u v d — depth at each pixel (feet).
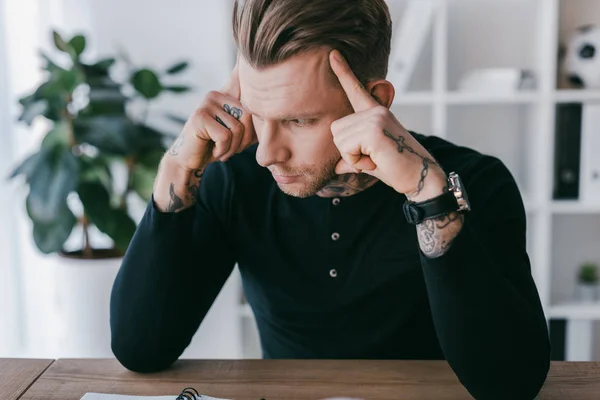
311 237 3.98
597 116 7.88
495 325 3.14
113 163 8.47
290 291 4.01
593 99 8.03
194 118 3.49
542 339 3.27
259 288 4.10
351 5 3.04
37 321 9.39
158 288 3.59
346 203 3.91
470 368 3.20
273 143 3.20
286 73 3.02
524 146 8.54
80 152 7.84
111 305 3.68
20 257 9.29
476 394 3.25
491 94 7.76
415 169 3.08
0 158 8.76
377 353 3.99
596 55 7.82
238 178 4.12
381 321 3.97
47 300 9.39
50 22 8.85
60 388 3.35
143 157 7.69
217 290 4.06
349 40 3.05
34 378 3.47
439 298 3.15
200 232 3.94
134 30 8.83
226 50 8.77
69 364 3.65
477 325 3.14
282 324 4.08
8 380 3.44
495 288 3.13
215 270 4.01
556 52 7.70
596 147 7.94
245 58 3.05
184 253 3.65
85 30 8.85
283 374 3.46
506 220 3.78
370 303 3.95
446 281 3.11
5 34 8.73
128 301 3.60
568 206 7.84
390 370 3.49
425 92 8.36
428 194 3.09
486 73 7.92
